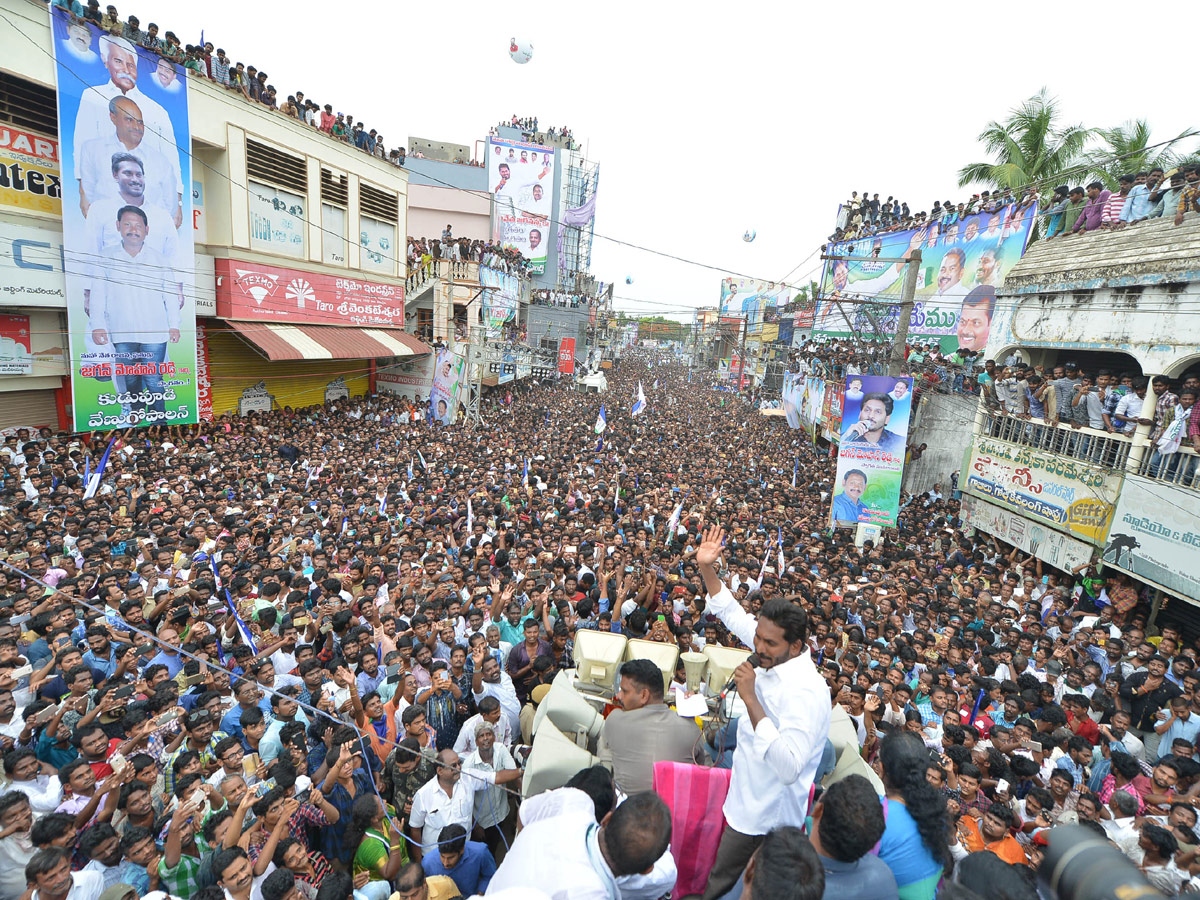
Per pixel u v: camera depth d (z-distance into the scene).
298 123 23.92
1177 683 8.85
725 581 10.94
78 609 7.90
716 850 2.84
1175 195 13.38
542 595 8.42
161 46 17.80
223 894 3.81
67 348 17.02
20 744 5.61
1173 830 5.16
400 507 14.57
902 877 2.31
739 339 63.75
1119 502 11.99
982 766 6.15
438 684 6.25
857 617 10.12
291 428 22.36
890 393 14.57
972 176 23.91
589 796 2.69
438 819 4.95
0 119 14.98
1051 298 14.90
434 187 57.53
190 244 19.06
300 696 6.33
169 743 5.57
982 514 16.02
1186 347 11.47
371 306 29.22
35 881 3.74
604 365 77.00
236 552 9.96
